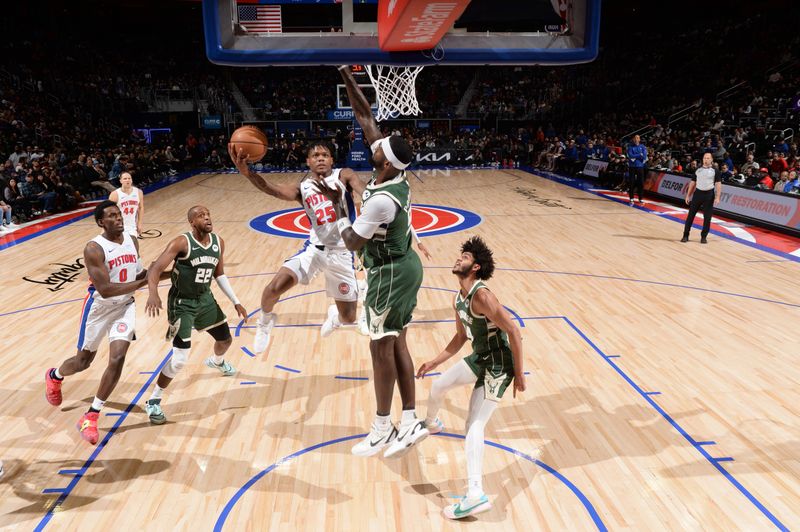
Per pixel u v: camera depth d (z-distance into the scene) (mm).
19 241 11305
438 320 7059
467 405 5117
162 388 4820
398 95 5652
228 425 4836
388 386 3756
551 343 6359
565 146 22781
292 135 26938
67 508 3820
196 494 3971
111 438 4641
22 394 5332
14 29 24891
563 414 4941
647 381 5492
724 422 4789
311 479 4137
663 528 3602
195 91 26906
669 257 9789
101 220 4566
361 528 3641
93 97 23953
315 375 5715
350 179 5129
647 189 16234
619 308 7402
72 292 8234
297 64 3803
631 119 24953
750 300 7656
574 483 4047
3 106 19453
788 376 5562
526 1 3723
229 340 5285
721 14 28250
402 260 3619
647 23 29828
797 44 22328
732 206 12781
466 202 15672
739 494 3908
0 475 4086
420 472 4207
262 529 3639
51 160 15531
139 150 20906
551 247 10570
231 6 3691
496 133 27500
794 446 4445
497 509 3801
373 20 3785
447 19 3217
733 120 20078
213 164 24969
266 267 9398
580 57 3797
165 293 8008
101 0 26844
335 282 5453
